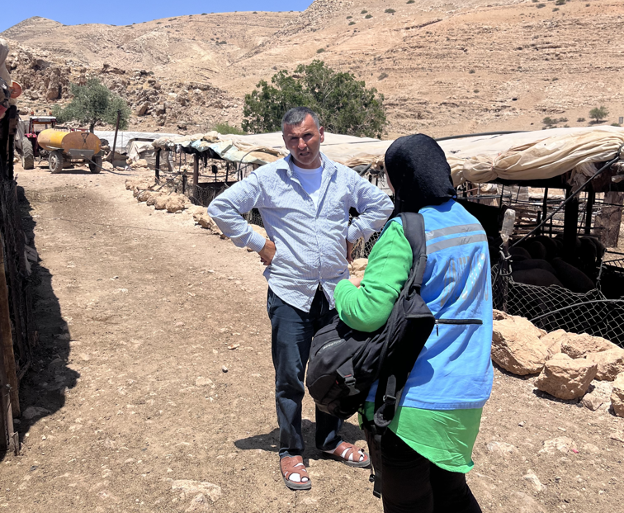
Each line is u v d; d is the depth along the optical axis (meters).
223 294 6.72
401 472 1.86
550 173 6.65
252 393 3.99
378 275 1.78
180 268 8.04
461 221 1.90
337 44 127.50
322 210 2.76
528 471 3.14
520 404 4.02
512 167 6.88
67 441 3.24
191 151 17.11
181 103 58.12
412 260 1.79
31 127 24.56
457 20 106.75
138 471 2.96
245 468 3.03
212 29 190.75
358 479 2.99
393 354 1.76
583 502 2.89
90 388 3.96
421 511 1.91
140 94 55.41
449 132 81.75
